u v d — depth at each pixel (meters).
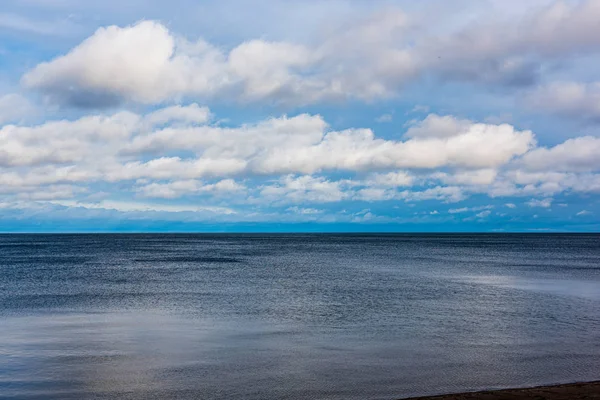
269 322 28.00
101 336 24.28
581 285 48.25
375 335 24.64
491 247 158.38
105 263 78.56
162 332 25.20
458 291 43.03
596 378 17.64
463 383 17.02
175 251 124.88
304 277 55.88
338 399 15.43
